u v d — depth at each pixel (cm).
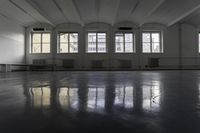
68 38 2025
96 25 2005
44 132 124
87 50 2028
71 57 1997
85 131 124
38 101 231
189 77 729
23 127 133
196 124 137
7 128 132
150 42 2038
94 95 274
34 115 165
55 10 1616
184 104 208
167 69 2003
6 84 462
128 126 133
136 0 1416
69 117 158
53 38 1997
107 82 502
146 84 442
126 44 2036
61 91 321
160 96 264
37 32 2014
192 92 304
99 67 1994
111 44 2005
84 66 1991
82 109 187
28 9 1559
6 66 1571
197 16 1767
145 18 1750
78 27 2003
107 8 1603
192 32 2031
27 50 1981
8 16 1589
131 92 305
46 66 1977
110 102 222
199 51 2053
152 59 2000
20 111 180
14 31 1736
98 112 174
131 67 1998
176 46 2020
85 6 1559
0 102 225
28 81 562
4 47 1558
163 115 162
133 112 173
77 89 348
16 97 261
